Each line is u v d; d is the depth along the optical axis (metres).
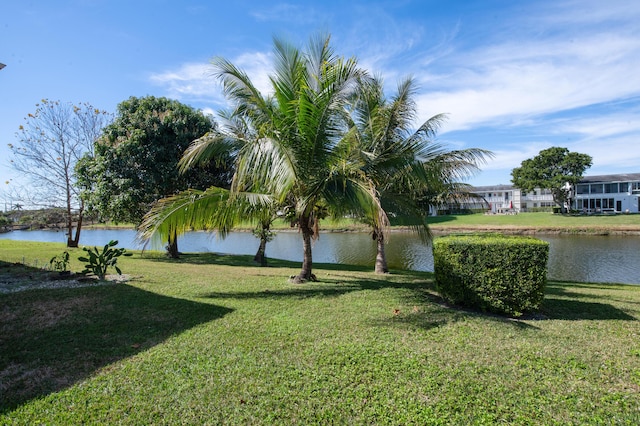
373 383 3.35
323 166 7.43
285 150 6.50
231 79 7.33
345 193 6.96
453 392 3.21
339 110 7.09
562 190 48.59
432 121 9.56
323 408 2.97
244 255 19.95
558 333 4.78
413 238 29.55
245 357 3.86
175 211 6.80
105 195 14.61
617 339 4.57
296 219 8.73
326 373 3.52
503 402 3.07
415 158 7.77
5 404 3.00
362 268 15.37
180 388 3.25
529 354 4.02
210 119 17.27
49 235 35.50
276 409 2.95
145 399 3.08
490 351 4.09
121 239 30.55
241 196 7.12
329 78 6.63
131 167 14.83
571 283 11.86
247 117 8.23
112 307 5.65
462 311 5.77
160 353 3.96
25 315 5.21
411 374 3.51
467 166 8.99
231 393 3.17
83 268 9.67
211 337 4.43
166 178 14.99
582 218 40.53
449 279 6.04
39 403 3.01
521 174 50.97
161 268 10.51
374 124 9.32
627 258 19.66
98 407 2.97
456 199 13.20
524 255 5.46
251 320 5.11
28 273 8.57
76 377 3.45
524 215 47.28
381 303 6.17
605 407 3.02
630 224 34.69
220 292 6.94
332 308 5.80
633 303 6.86
